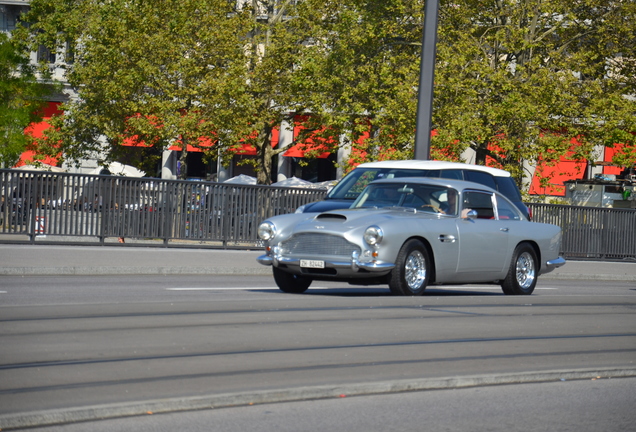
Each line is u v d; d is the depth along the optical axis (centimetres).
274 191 3030
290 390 814
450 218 1745
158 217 2806
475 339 1176
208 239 2905
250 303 1489
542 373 949
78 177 2672
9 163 5662
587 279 2859
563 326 1355
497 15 4609
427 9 2605
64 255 2334
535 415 788
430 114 2616
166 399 767
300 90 5031
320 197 3125
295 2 5600
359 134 4659
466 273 1758
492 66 4719
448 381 894
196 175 7488
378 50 4812
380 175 2216
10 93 5625
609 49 4738
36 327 1149
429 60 2605
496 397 852
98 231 2708
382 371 936
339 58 4784
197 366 927
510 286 1869
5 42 5603
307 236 1645
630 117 4447
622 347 1174
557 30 4753
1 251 2355
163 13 4816
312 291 1811
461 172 2269
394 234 1617
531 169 6234
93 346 1020
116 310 1339
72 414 718
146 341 1066
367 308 1461
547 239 1952
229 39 4809
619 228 3638
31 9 5831
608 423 773
